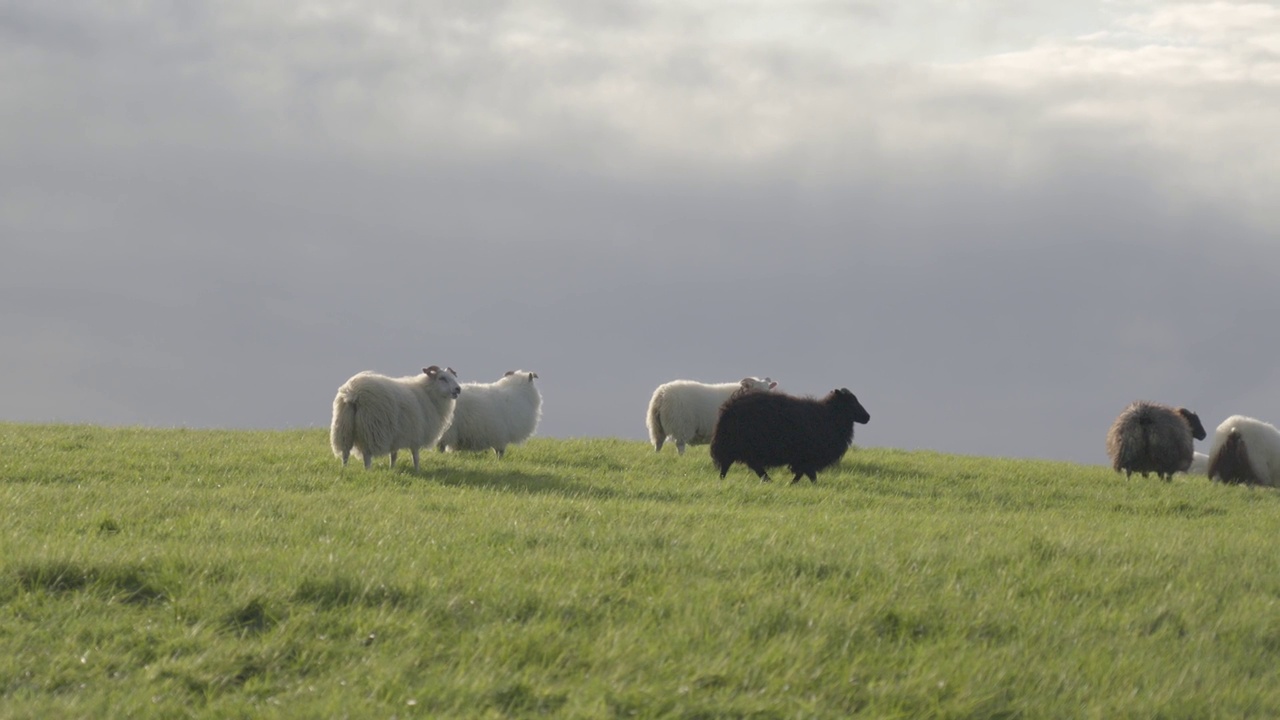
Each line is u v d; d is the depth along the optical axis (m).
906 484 26.92
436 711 8.83
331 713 8.62
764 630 10.89
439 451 30.36
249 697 9.11
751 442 25.59
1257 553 16.11
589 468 28.20
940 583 13.21
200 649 10.04
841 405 26.56
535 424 31.34
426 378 26.14
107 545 13.25
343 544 14.40
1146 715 9.28
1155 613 12.20
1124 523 20.64
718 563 13.59
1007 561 14.62
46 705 8.68
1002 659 10.41
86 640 10.23
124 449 26.83
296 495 19.83
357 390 24.23
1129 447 29.22
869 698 9.35
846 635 10.91
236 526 15.55
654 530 16.31
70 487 19.92
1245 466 29.72
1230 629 11.77
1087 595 13.02
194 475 23.31
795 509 21.17
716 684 9.55
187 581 11.71
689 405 32.16
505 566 13.01
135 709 8.69
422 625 10.62
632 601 11.80
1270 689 10.06
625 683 9.34
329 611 11.09
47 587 11.52
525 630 10.48
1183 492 26.97
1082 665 10.43
